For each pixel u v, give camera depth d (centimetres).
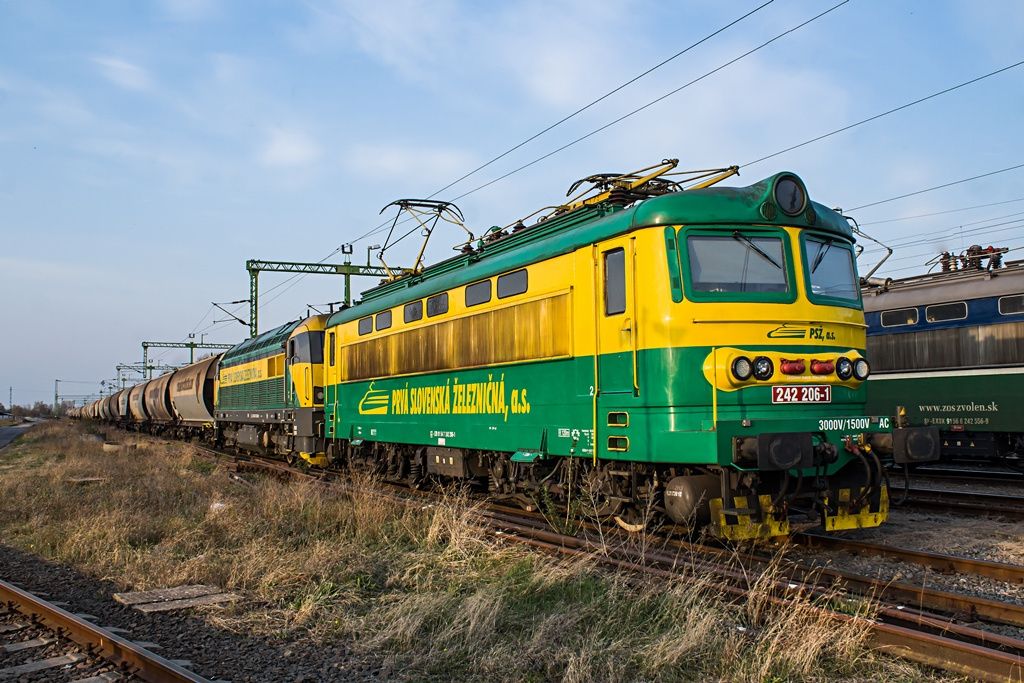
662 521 864
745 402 764
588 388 889
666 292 786
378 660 530
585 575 686
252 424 2469
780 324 797
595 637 534
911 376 1608
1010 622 568
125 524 974
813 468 782
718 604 591
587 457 907
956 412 1528
